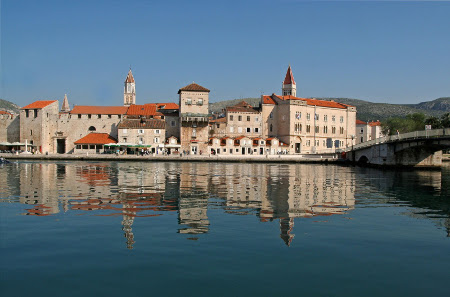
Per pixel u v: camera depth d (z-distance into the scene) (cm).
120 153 11950
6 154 11112
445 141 7362
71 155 10881
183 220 2183
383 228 2084
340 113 15300
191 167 7662
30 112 13200
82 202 2797
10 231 1903
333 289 1259
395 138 8619
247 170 6912
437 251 1673
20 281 1290
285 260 1515
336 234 1925
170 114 13538
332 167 8712
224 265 1448
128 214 2347
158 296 1187
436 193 3747
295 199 3102
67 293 1205
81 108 13788
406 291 1255
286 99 13900
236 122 13688
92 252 1582
